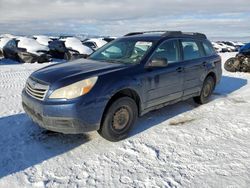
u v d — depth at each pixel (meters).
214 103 6.51
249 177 3.41
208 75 6.41
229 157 3.91
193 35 6.16
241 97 7.09
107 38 21.84
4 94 7.32
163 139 4.51
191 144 4.34
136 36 5.57
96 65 4.61
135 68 4.57
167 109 6.00
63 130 3.93
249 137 4.58
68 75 4.09
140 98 4.59
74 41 18.19
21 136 4.55
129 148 4.20
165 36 5.36
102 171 3.59
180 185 3.29
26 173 3.52
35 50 15.83
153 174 3.52
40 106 3.95
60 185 3.29
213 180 3.37
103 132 4.23
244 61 11.36
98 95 3.96
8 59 16.97
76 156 3.96
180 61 5.50
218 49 30.20
